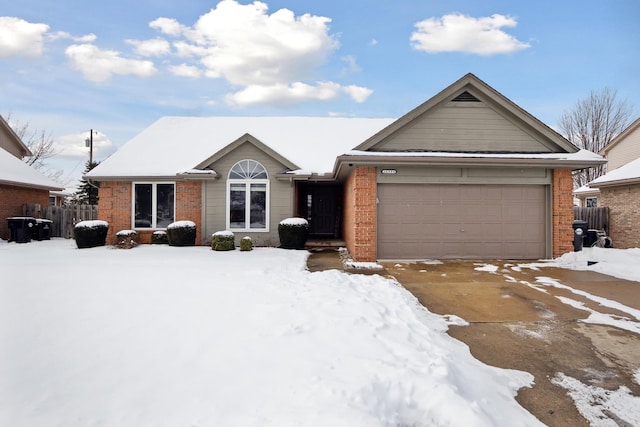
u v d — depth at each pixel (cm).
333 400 272
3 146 2194
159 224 1441
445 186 1055
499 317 547
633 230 1452
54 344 367
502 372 372
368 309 506
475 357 407
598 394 333
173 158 1506
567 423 289
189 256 1041
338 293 588
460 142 1060
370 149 1055
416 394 296
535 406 312
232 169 1373
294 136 1669
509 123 1066
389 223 1049
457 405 280
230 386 292
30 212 1672
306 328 425
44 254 1082
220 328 419
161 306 500
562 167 1030
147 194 1443
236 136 1662
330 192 1772
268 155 1365
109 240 1430
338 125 1784
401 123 1045
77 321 435
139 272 759
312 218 1773
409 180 1039
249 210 1370
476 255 1052
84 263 889
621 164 2056
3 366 319
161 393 280
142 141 1628
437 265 970
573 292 692
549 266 954
